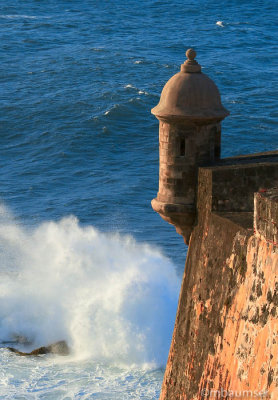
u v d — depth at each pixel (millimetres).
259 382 27734
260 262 28938
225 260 32500
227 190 34188
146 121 169125
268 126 164500
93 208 120188
